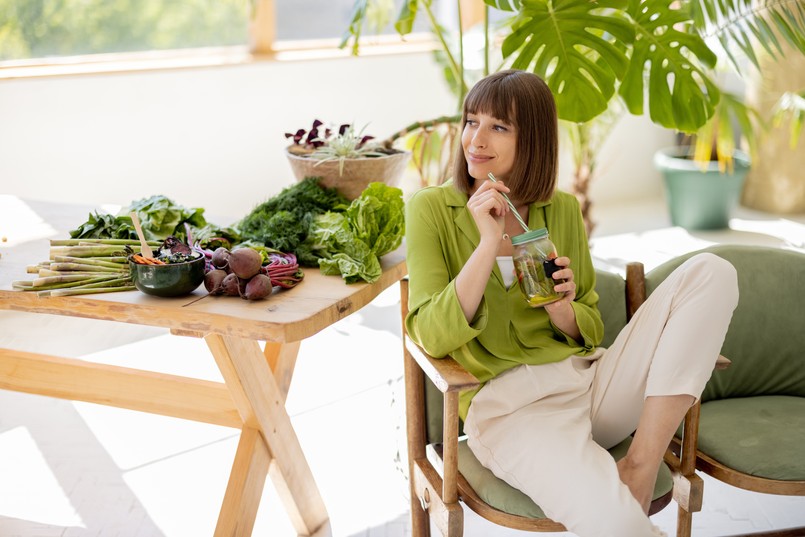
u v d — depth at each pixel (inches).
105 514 95.2
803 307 83.0
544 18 100.3
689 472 71.2
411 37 210.5
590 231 176.9
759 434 73.5
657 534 63.7
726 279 69.2
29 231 91.6
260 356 80.9
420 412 77.1
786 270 83.7
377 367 135.4
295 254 83.4
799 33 120.2
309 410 121.2
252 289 71.2
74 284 73.4
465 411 74.5
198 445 111.9
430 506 72.5
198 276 72.9
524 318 76.6
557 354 74.8
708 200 199.8
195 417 84.8
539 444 67.4
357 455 109.2
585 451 66.6
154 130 182.1
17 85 166.1
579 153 172.1
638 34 104.7
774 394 84.1
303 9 197.5
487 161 73.7
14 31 166.7
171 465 106.5
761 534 84.1
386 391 127.1
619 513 62.8
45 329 149.3
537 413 70.7
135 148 181.0
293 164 95.0
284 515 96.7
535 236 70.0
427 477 72.8
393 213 83.4
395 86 205.5
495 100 72.6
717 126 179.6
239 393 79.1
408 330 73.2
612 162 230.7
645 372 71.2
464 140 74.5
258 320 67.6
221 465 106.7
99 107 175.2
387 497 99.5
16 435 112.8
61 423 116.7
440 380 65.9
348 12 202.4
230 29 189.5
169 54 184.2
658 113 103.7
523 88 73.1
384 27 205.9
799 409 78.7
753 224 208.7
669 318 70.4
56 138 172.2
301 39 199.9
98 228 83.8
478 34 182.9
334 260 80.1
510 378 73.0
